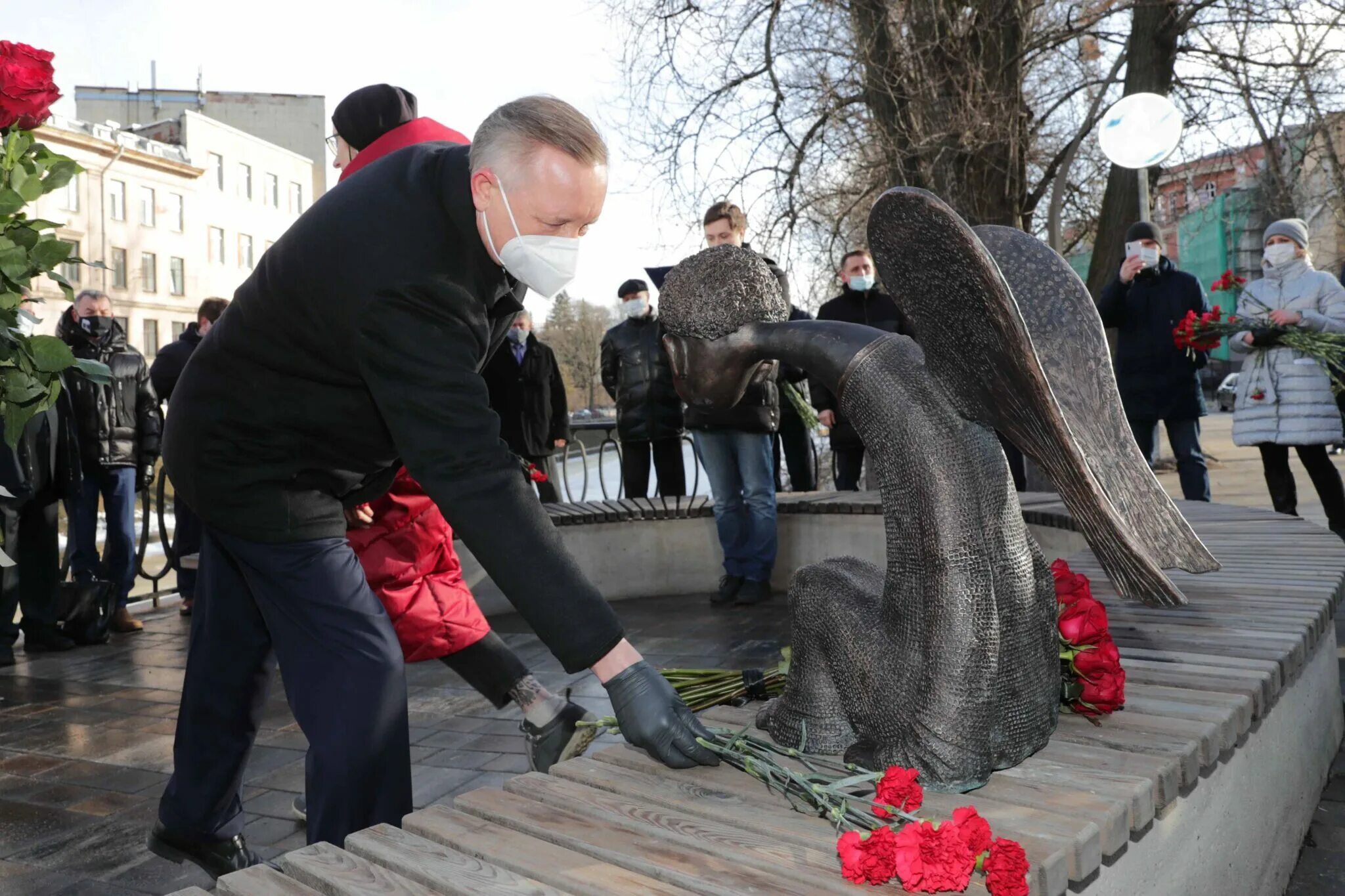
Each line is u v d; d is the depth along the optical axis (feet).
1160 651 8.09
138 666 16.74
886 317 21.39
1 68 6.05
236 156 189.88
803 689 6.16
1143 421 21.83
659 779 5.77
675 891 4.50
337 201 6.19
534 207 5.76
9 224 6.27
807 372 6.04
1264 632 8.66
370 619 6.86
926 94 38.04
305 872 4.75
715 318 6.11
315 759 6.63
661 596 20.38
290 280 6.16
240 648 7.36
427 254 5.90
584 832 5.11
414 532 8.68
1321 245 58.59
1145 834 5.59
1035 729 5.71
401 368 5.81
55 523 18.04
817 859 4.77
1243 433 20.77
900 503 5.64
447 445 5.75
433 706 13.28
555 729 8.79
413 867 4.73
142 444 20.76
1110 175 41.45
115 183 159.63
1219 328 20.33
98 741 12.54
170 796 7.61
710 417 18.30
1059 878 4.56
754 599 18.84
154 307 168.35
